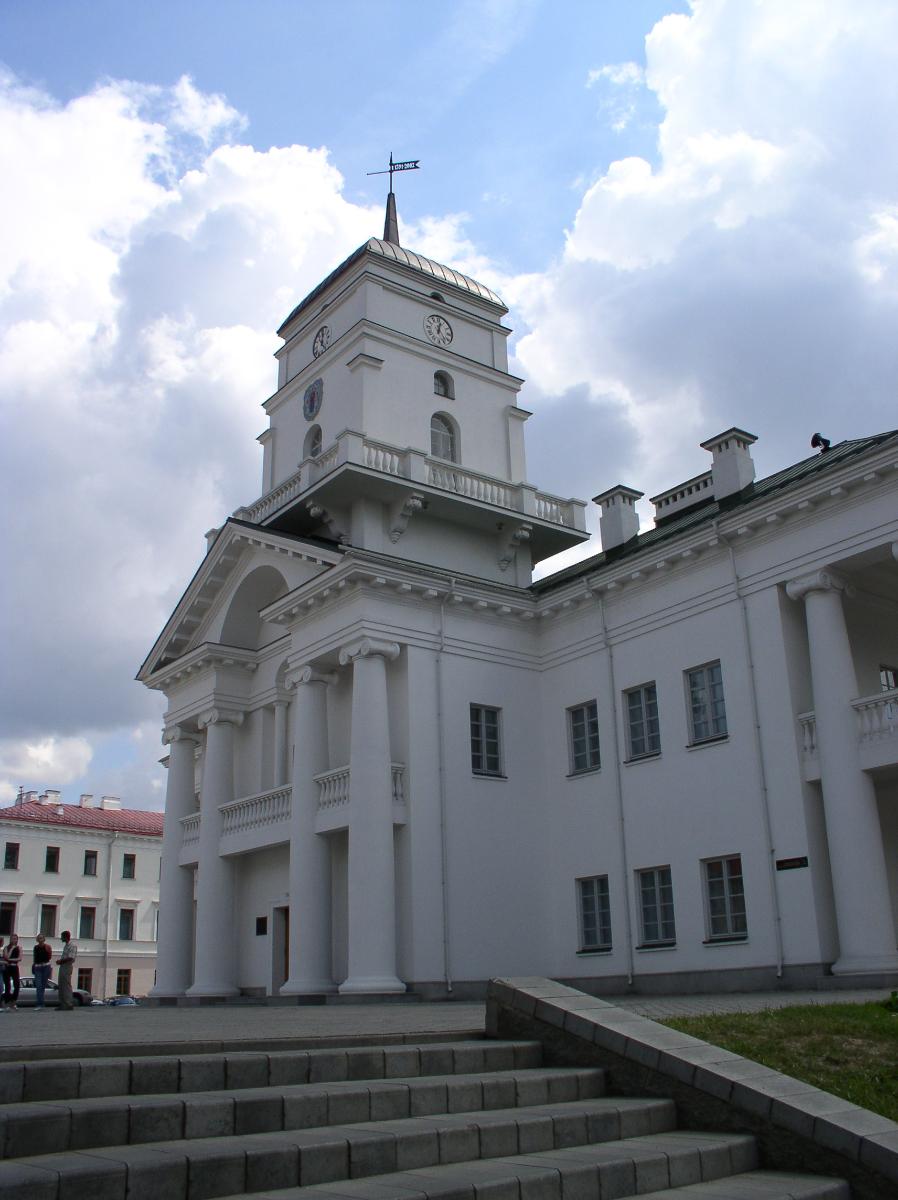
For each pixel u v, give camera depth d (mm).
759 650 22141
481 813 25219
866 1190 7609
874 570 21781
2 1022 14742
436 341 32625
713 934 22312
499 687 26453
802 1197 7242
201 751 37688
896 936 21344
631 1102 8789
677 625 24078
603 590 25688
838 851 19875
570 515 30812
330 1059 8531
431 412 31500
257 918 28734
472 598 26078
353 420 30234
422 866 23844
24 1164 5926
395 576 24922
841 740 20219
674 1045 9312
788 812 21078
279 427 33844
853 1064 9953
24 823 61688
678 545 23719
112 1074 7434
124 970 63469
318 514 27875
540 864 25922
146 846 66375
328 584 25078
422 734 24734
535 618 27406
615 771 24938
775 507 21672
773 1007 13508
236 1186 6238
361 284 31641
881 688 23062
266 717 30594
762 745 21781
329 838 25344
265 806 28156
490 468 32438
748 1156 8141
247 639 31203
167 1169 6023
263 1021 14039
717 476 26688
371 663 24469
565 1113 8117
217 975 28516
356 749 23984
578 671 26375
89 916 63031
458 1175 6734
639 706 24938
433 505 28219
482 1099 8445
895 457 19688
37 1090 7090
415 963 23141
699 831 22781
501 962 24484
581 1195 6926
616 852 24547
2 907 60031
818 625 21031
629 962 23672
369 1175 6789
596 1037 9539
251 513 30406
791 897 20734
